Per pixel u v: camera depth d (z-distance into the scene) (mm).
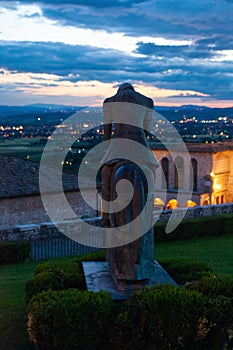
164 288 6801
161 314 6340
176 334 6336
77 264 9188
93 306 6488
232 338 6688
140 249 6992
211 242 17078
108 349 6566
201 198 31047
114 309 6758
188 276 8320
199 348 6551
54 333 6395
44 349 6574
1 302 9141
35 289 7902
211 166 31109
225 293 7184
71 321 6352
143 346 6402
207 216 19328
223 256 14250
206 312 6516
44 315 6434
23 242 14773
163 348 6352
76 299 6582
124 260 7094
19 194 21844
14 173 23828
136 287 7230
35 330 6504
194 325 6430
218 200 32250
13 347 7113
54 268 8719
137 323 6500
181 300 6398
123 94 7402
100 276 8156
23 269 13305
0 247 14234
